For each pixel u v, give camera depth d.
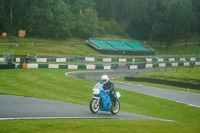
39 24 113.50
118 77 58.31
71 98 28.45
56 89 33.56
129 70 73.31
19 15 121.25
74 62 77.69
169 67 84.25
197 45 150.62
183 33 138.38
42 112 15.28
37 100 21.31
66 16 114.31
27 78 41.84
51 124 11.61
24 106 17.11
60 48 95.25
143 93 37.53
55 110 16.53
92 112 16.73
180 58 100.75
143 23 147.88
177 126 12.65
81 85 39.03
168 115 26.17
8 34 106.44
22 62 60.97
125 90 38.47
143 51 112.31
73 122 12.45
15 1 119.00
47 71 56.38
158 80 49.53
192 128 12.13
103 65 73.19
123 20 161.75
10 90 29.02
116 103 17.78
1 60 64.88
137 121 14.36
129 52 107.44
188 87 45.28
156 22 148.25
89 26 124.62
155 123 13.75
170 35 136.12
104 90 16.55
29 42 98.50
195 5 168.75
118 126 11.84
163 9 152.50
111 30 148.38
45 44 97.06
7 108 15.70
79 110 17.80
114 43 116.25
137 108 27.75
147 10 153.12
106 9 158.88
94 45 106.06
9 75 44.06
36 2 110.94
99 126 11.63
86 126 11.47
